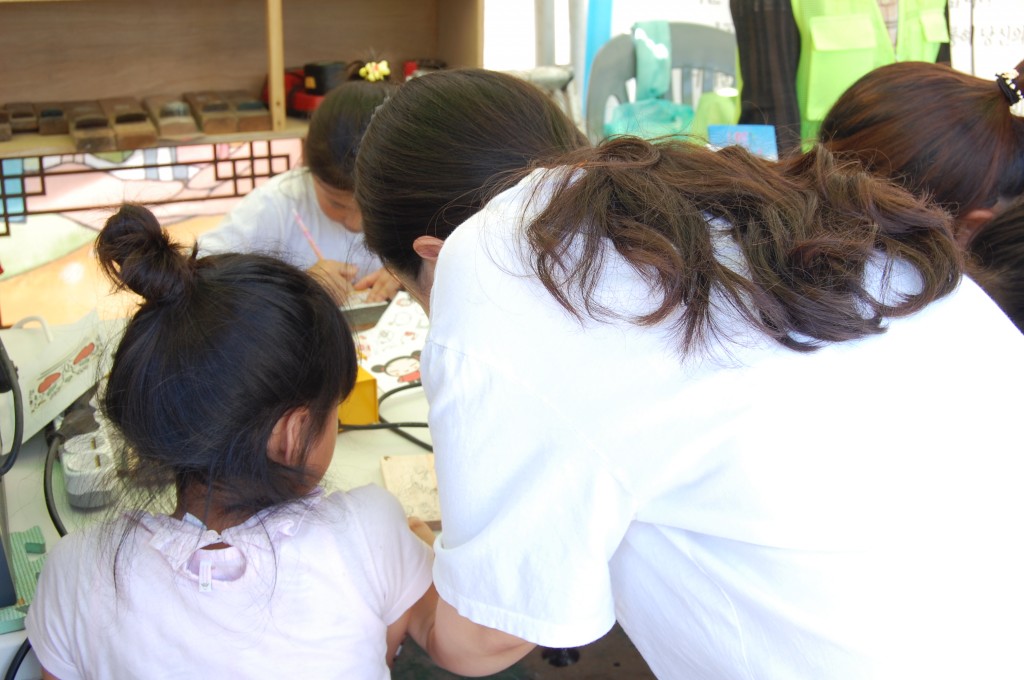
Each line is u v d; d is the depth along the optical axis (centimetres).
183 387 75
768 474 61
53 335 128
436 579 69
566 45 285
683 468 63
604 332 63
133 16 226
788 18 218
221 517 80
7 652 88
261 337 76
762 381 62
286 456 81
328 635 83
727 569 65
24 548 97
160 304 76
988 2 248
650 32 270
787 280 63
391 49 256
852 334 62
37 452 115
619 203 66
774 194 68
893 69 114
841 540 61
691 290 62
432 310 70
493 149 78
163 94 236
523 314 64
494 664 81
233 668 80
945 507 61
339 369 82
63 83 226
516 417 64
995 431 64
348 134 155
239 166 268
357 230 168
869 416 62
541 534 64
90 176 249
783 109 218
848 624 61
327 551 83
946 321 66
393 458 115
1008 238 96
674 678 74
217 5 233
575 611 64
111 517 83
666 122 265
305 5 243
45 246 248
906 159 107
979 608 61
